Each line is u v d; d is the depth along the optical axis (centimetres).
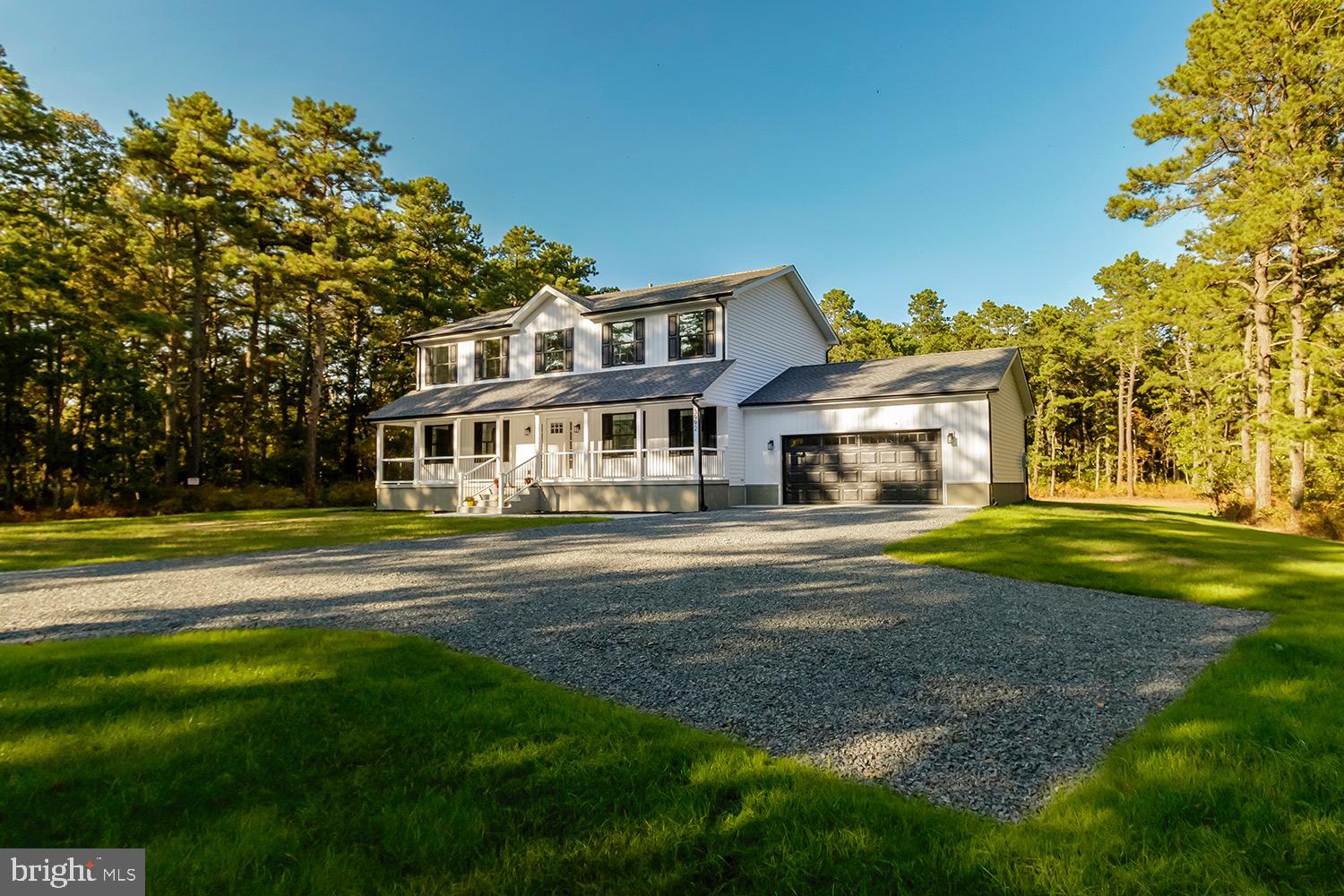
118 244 2622
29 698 389
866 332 5644
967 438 1820
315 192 2830
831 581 770
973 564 857
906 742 341
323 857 232
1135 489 4022
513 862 229
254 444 3453
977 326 5575
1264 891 209
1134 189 2080
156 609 684
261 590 784
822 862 227
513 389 2400
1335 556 1022
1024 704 394
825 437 2022
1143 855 228
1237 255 1814
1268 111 1861
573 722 351
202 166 2609
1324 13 1694
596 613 629
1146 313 2052
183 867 227
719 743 328
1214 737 324
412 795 277
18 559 1098
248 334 3375
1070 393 4628
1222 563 891
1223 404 2758
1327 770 283
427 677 427
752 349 2256
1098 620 595
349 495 2952
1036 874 219
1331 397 1875
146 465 2933
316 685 412
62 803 271
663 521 1552
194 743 326
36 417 2680
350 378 3591
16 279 2255
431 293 3469
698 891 215
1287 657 468
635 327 2284
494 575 852
